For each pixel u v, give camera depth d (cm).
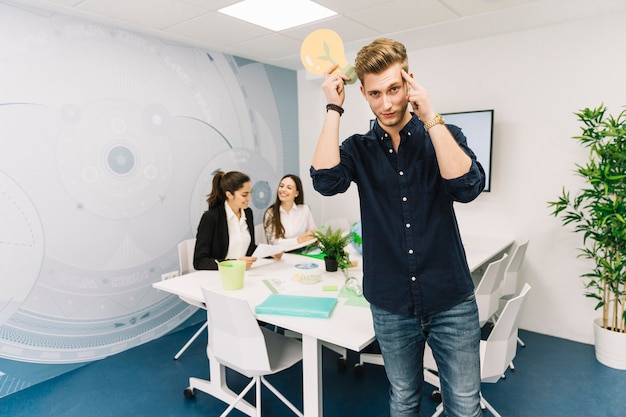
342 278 229
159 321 333
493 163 341
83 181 280
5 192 245
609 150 260
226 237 271
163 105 326
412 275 116
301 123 456
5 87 242
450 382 120
